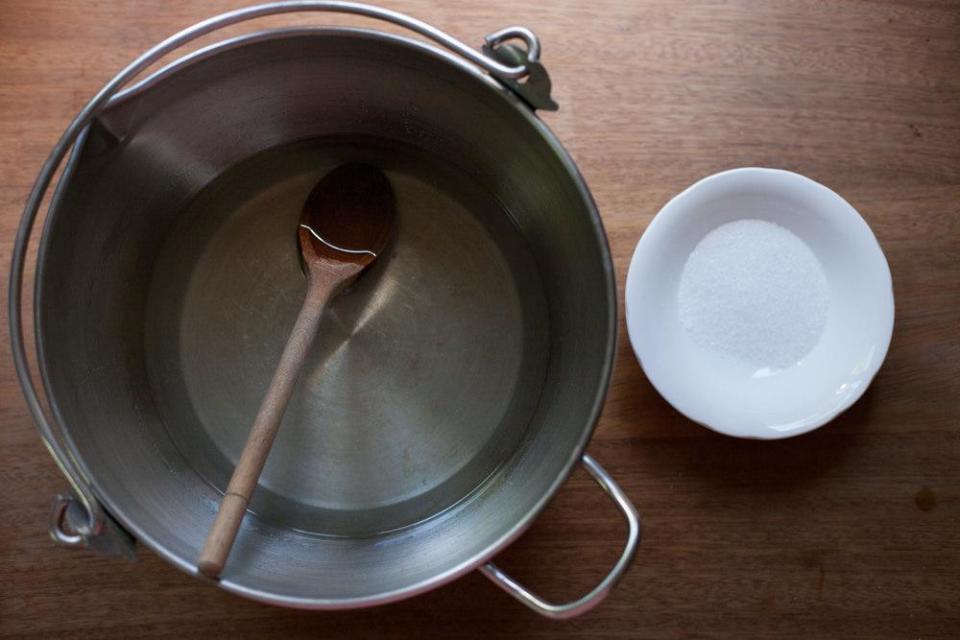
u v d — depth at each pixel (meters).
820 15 0.85
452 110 0.75
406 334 0.80
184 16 0.82
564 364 0.77
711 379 0.80
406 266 0.81
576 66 0.84
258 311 0.80
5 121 0.81
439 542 0.75
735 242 0.82
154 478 0.75
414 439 0.79
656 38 0.84
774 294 0.81
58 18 0.82
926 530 0.81
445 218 0.81
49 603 0.79
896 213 0.84
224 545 0.67
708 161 0.84
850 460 0.82
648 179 0.83
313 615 0.80
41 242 0.68
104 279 0.76
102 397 0.74
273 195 0.81
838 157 0.84
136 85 0.69
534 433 0.78
